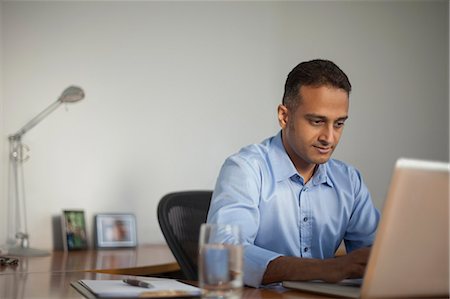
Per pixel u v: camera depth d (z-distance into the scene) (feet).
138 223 13.60
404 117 14.40
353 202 6.61
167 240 7.50
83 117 13.42
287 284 5.03
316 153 5.71
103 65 13.56
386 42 14.43
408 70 14.46
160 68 13.82
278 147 6.32
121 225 13.32
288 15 14.24
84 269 8.27
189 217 7.83
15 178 12.53
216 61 14.01
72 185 13.29
